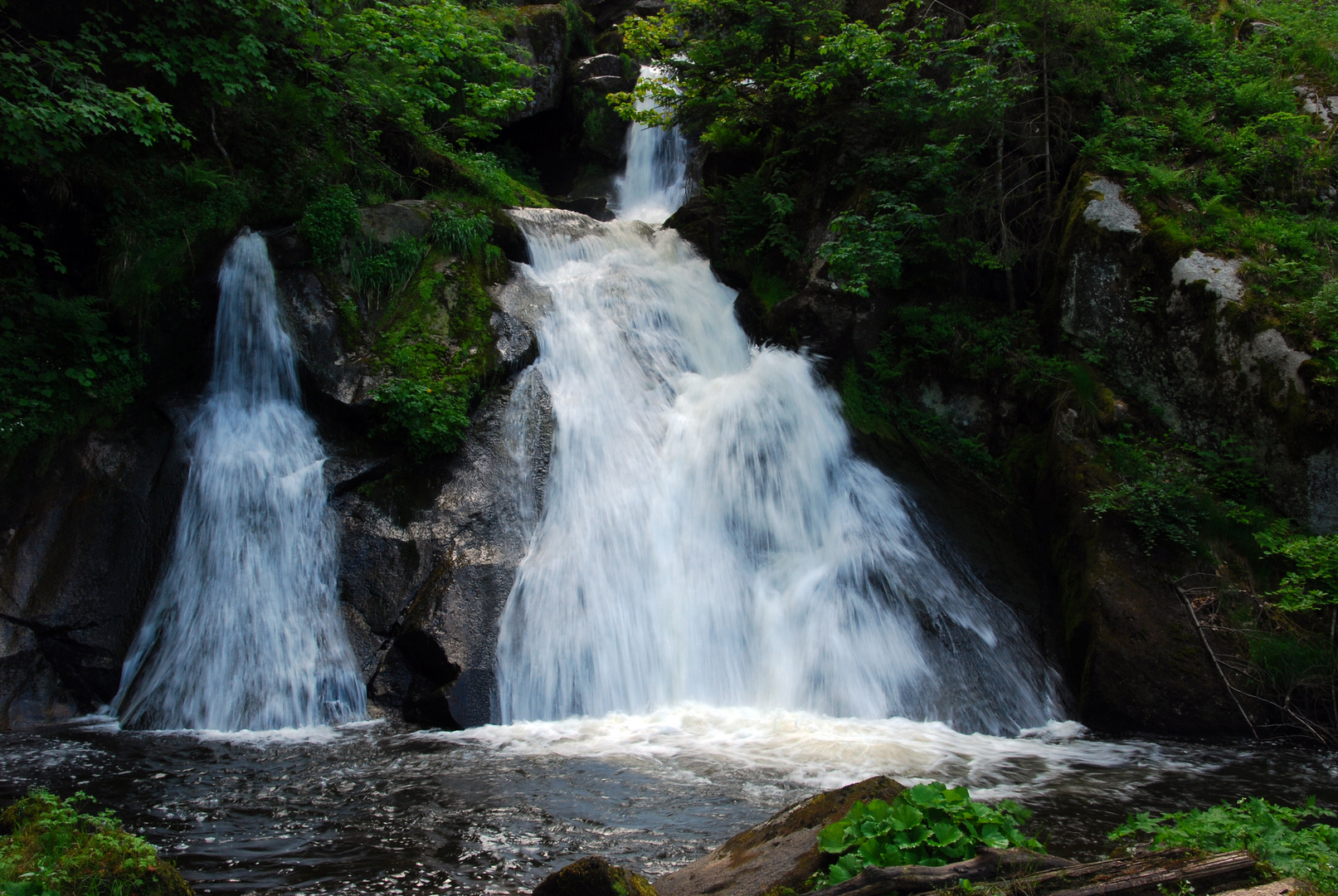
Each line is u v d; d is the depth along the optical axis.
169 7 12.08
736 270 15.45
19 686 9.60
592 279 14.54
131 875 4.38
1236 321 10.89
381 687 9.70
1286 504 10.40
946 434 12.96
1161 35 14.95
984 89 13.21
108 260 12.03
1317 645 9.47
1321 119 13.48
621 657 10.06
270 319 11.98
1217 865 4.22
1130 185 12.41
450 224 13.57
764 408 12.34
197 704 9.47
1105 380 11.99
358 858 5.93
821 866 4.35
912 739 8.97
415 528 10.78
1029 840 4.46
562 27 22.73
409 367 11.80
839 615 10.52
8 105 9.91
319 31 14.23
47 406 10.91
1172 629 9.77
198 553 10.52
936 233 13.61
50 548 10.22
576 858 5.93
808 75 14.79
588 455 11.98
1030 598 11.15
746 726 9.26
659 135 21.72
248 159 13.34
